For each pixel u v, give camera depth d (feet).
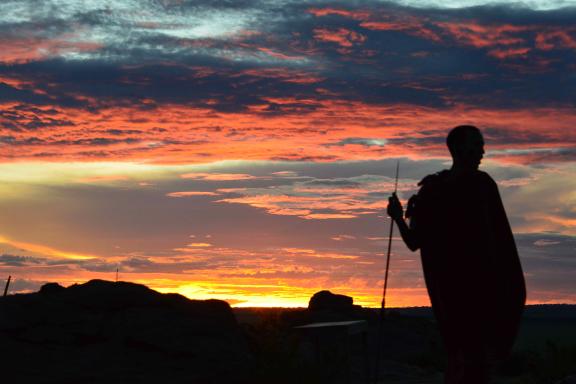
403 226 19.52
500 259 18.66
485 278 18.44
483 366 18.28
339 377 46.19
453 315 18.57
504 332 18.44
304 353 50.67
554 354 50.93
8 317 45.44
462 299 18.47
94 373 42.32
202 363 45.29
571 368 49.06
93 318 47.19
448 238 18.75
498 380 58.23
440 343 92.17
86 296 48.62
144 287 50.37
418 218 19.30
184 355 45.68
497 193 19.08
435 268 18.94
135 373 43.39
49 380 40.86
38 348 44.04
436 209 18.99
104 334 46.34
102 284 50.03
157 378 43.34
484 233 18.62
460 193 18.86
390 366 70.90
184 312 49.06
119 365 43.80
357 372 64.08
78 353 44.39
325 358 46.50
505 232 18.85
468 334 18.38
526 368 65.05
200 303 50.24
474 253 18.53
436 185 19.21
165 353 45.65
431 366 84.17
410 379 64.39
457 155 19.48
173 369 44.50
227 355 46.29
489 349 18.35
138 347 45.98
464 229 18.67
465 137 19.38
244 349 48.42
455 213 18.78
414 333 99.19
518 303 18.60
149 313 47.88
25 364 42.11
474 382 18.24
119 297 49.01
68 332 45.80
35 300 47.21
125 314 47.83
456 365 18.49
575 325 321.93
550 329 260.21
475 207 18.74
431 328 105.70
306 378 45.32
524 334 201.16
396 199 19.77
